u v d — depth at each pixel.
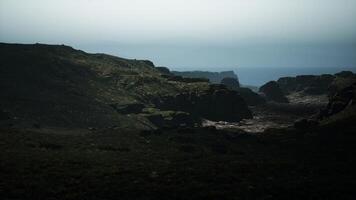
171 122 107.62
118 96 121.62
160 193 35.94
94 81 131.12
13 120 77.50
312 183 39.81
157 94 133.38
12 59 121.88
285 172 45.47
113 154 53.31
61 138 62.75
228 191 36.62
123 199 34.38
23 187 36.25
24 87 102.50
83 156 50.25
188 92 139.12
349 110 86.56
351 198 35.25
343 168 47.31
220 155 55.97
